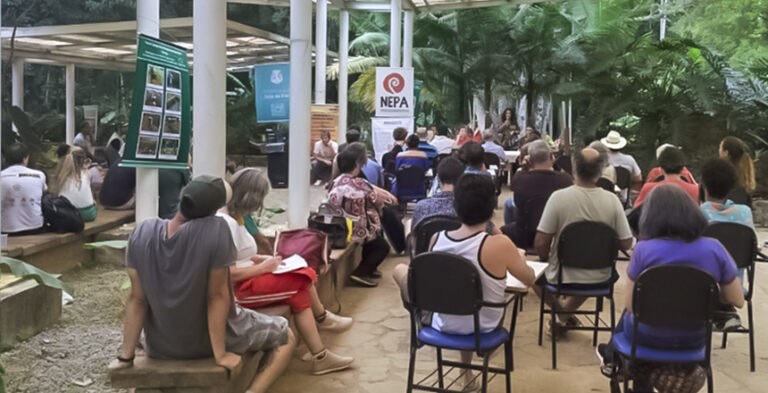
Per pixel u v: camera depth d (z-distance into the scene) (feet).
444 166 17.99
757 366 15.71
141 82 19.67
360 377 14.74
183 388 11.25
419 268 11.52
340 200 21.94
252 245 14.11
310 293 16.24
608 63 60.34
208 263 10.95
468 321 11.89
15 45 42.98
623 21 64.95
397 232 27.07
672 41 57.82
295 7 23.09
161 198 25.53
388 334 17.79
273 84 30.73
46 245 20.80
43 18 81.46
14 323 15.67
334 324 16.71
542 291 16.58
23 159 22.04
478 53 73.82
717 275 10.68
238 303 14.01
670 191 10.93
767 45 59.57
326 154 46.11
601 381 14.60
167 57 20.76
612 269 15.58
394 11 47.52
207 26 17.92
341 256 20.51
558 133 79.10
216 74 18.08
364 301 21.07
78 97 89.35
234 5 89.92
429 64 75.10
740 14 61.87
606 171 26.12
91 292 20.16
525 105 71.87
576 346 16.96
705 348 10.50
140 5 21.66
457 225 15.61
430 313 12.59
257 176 14.11
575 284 15.65
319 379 14.64
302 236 17.24
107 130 78.79
